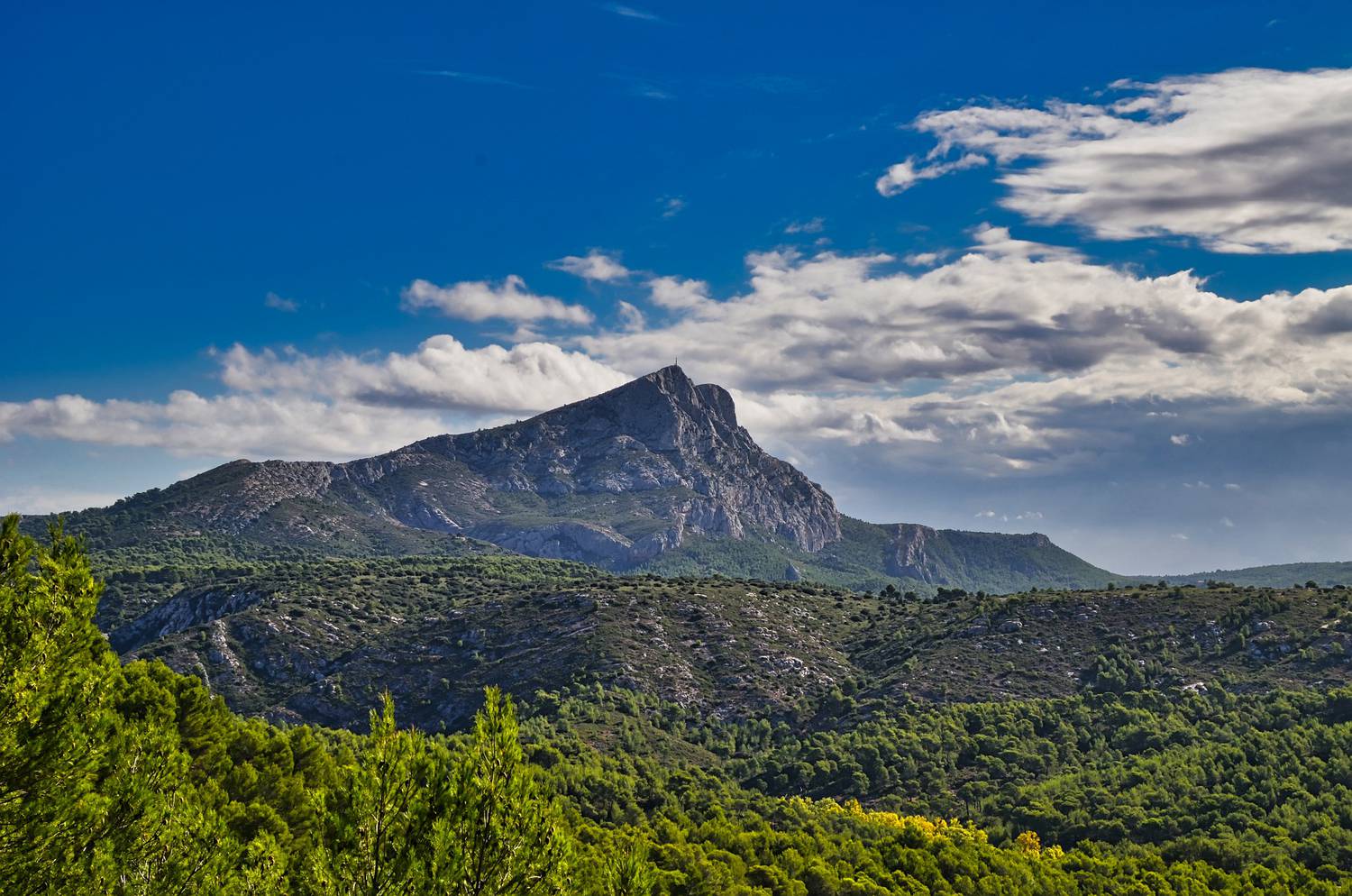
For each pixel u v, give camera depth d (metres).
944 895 91.50
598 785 119.25
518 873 23.52
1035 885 95.06
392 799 23.83
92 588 26.55
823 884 88.38
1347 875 93.69
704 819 111.94
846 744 150.12
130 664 63.06
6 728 23.83
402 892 22.59
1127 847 108.56
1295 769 118.88
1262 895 90.44
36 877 23.66
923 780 139.12
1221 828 108.38
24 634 25.19
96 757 25.25
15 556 26.20
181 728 61.06
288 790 57.88
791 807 121.19
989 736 148.12
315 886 23.66
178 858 26.55
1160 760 130.88
